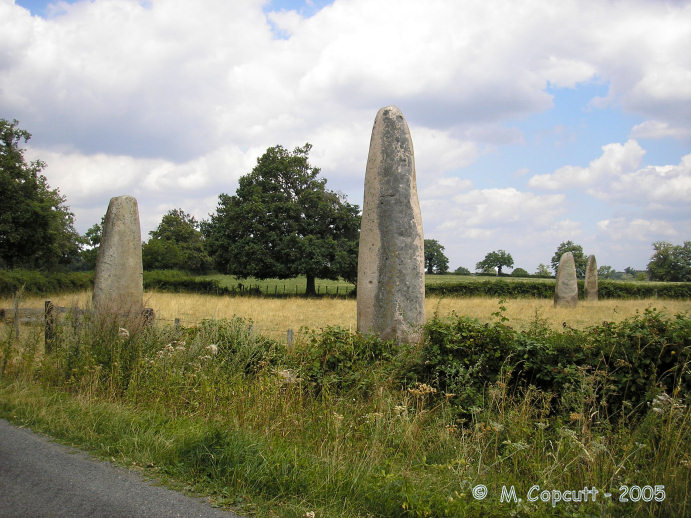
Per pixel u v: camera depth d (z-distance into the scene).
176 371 6.63
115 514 3.43
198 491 3.86
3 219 27.19
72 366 7.00
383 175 8.51
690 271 72.50
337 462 4.26
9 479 3.93
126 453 4.55
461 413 5.78
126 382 6.61
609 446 4.47
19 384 6.74
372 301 8.40
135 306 10.98
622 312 21.39
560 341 6.16
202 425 5.08
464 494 3.65
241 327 8.16
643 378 5.46
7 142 29.38
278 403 5.51
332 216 38.00
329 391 6.04
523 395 5.95
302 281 59.84
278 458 4.22
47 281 26.59
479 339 6.36
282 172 39.09
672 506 3.68
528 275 80.31
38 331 8.52
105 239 10.84
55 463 4.30
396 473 4.18
